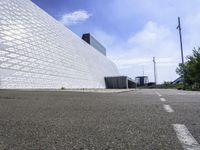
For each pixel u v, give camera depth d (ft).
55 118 13.70
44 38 131.34
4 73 77.77
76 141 8.17
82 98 33.22
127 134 9.26
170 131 9.78
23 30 108.58
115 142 7.99
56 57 137.08
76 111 17.25
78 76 166.30
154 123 11.82
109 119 13.29
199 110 17.48
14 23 102.78
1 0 100.58
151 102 25.80
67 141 8.18
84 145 7.63
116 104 23.32
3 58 82.07
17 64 89.40
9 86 76.13
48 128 10.62
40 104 22.98
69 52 171.22
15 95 36.52
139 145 7.59
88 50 255.29
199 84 152.66
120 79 271.49
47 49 128.26
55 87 114.32
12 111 17.15
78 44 219.41
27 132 9.73
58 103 24.32
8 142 8.07
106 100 29.40
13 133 9.53
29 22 120.37
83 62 201.57
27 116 14.51
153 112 16.46
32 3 143.02
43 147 7.41
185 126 10.90
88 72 203.41
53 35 150.61
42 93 45.83
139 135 9.07
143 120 12.84
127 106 21.11
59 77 126.72
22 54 97.04
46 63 117.60
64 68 142.72
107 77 274.36
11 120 12.89
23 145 7.68
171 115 14.78
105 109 18.61
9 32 94.63
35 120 12.92
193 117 13.82
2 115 14.94
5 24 94.43
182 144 7.70
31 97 33.27
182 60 141.18
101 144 7.73
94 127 10.85
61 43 160.86
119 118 13.65
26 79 90.12
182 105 21.77
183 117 13.84
